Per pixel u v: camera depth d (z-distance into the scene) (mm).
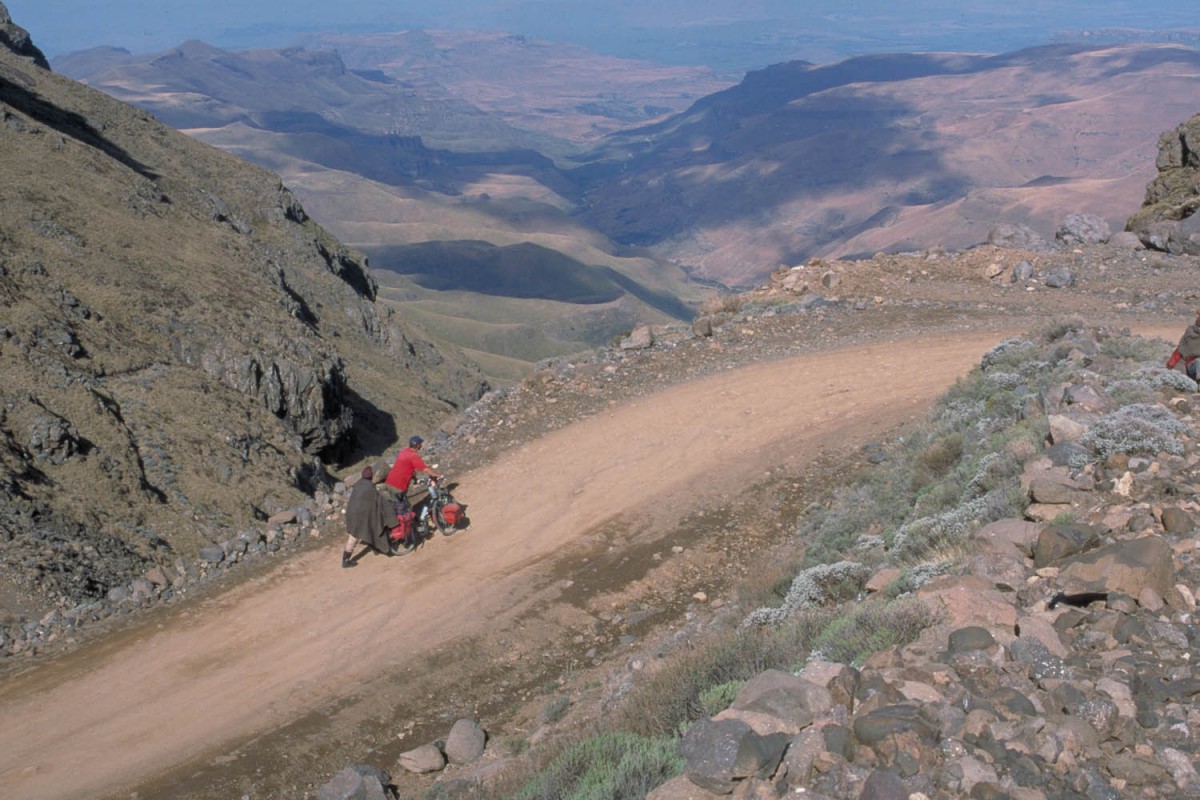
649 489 18844
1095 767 4887
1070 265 32594
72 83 108188
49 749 12180
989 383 17172
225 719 12680
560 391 24156
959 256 34188
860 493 15742
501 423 22672
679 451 20422
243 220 106062
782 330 27859
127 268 52031
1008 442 11922
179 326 46406
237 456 33656
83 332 38531
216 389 39969
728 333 27875
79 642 14914
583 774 7188
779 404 22484
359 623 14914
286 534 18078
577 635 14328
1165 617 6359
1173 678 5594
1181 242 32500
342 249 128125
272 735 12273
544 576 15953
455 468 20578
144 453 29922
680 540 16844
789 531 16750
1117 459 9539
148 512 25656
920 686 5648
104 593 17859
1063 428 10648
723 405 22578
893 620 7020
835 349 26000
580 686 12734
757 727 5570
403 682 13344
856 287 31172
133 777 11555
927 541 10117
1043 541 7762
